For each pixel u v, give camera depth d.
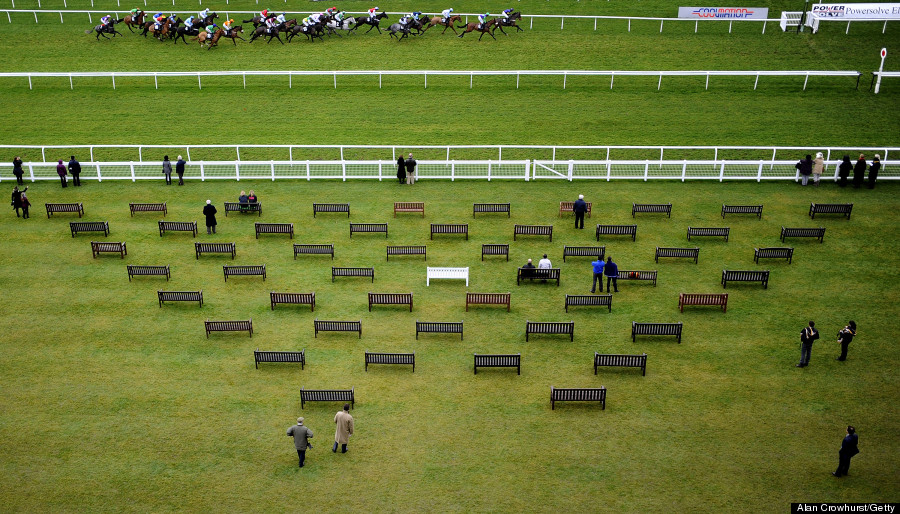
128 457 19.22
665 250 27.62
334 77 46.53
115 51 52.28
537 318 24.86
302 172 35.94
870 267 27.69
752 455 19.19
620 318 24.88
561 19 57.12
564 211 31.91
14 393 21.48
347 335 24.12
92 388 21.69
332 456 19.23
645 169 35.09
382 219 31.39
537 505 17.66
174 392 21.55
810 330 21.94
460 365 22.69
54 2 60.03
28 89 47.50
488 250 28.05
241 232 30.36
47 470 18.83
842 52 51.34
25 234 30.19
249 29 56.06
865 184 34.78
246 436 19.92
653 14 58.19
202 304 25.64
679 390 21.56
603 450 19.41
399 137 41.31
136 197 33.56
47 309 25.38
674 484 18.30
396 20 57.03
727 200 33.22
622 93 47.03
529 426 20.25
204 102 45.91
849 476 18.48
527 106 45.28
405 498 17.91
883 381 21.84
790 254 27.55
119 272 27.62
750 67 49.44
